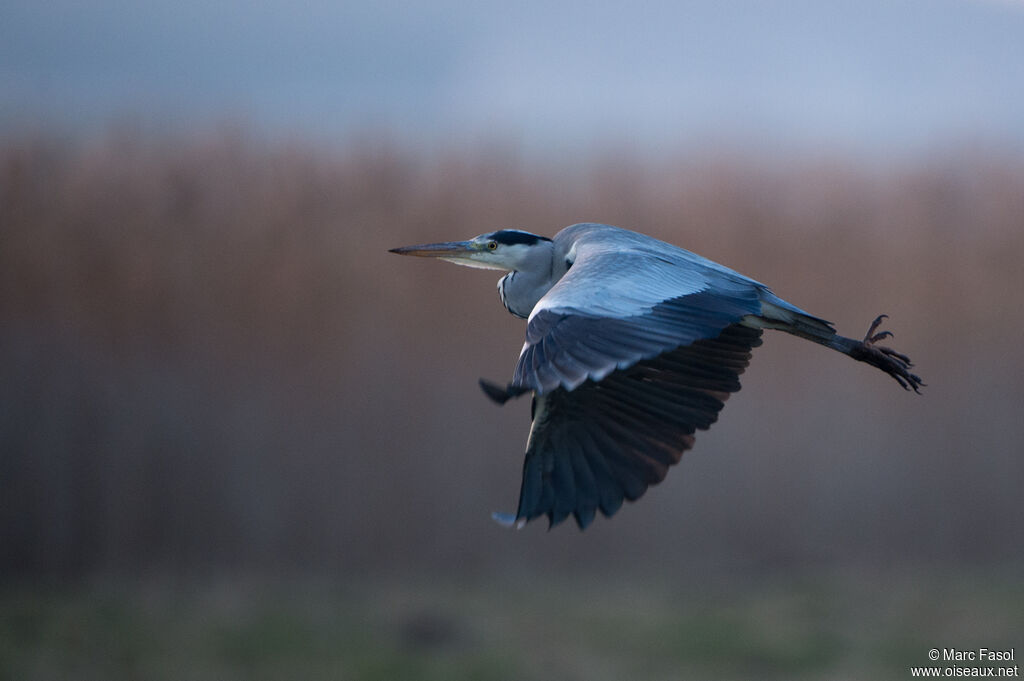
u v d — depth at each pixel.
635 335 4.86
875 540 14.93
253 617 12.38
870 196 18.75
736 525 15.07
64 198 18.22
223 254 17.17
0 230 17.22
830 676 10.70
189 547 14.81
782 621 12.22
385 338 16.42
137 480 15.25
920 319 16.69
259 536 14.88
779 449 15.56
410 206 18.12
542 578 14.12
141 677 10.70
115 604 12.91
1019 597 12.95
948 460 15.51
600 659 11.19
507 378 16.02
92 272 16.89
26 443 15.27
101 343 16.30
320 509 15.11
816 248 17.52
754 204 18.28
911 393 16.19
